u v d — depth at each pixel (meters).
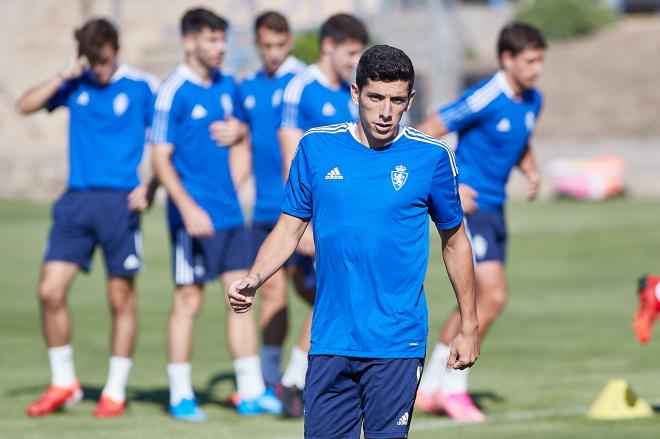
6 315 36.06
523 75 22.16
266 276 14.38
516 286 40.75
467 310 14.43
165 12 78.62
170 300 38.81
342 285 14.09
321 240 14.15
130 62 78.44
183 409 22.86
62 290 23.34
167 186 22.62
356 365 14.17
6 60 78.88
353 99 14.23
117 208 23.23
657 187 66.31
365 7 81.50
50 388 23.36
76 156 23.56
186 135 22.95
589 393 24.55
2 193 70.56
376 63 13.46
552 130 83.81
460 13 98.88
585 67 93.06
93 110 23.44
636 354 29.22
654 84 88.56
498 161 22.66
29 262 47.19
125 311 23.36
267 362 24.78
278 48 24.83
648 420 21.56
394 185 13.96
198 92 22.98
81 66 23.47
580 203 63.94
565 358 28.80
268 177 25.14
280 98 24.80
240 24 75.25
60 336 23.41
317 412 14.30
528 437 20.33
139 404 24.39
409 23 80.25
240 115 24.36
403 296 14.12
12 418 22.86
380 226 13.97
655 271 43.16
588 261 45.66
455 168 14.19
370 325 14.04
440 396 22.61
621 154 70.00
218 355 30.17
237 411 23.61
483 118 22.38
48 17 79.31
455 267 14.45
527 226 55.31
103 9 79.06
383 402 14.14
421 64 78.25
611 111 85.56
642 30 97.94
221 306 38.22
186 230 23.06
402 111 13.70
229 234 23.42
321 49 23.05
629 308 36.16
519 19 98.12
